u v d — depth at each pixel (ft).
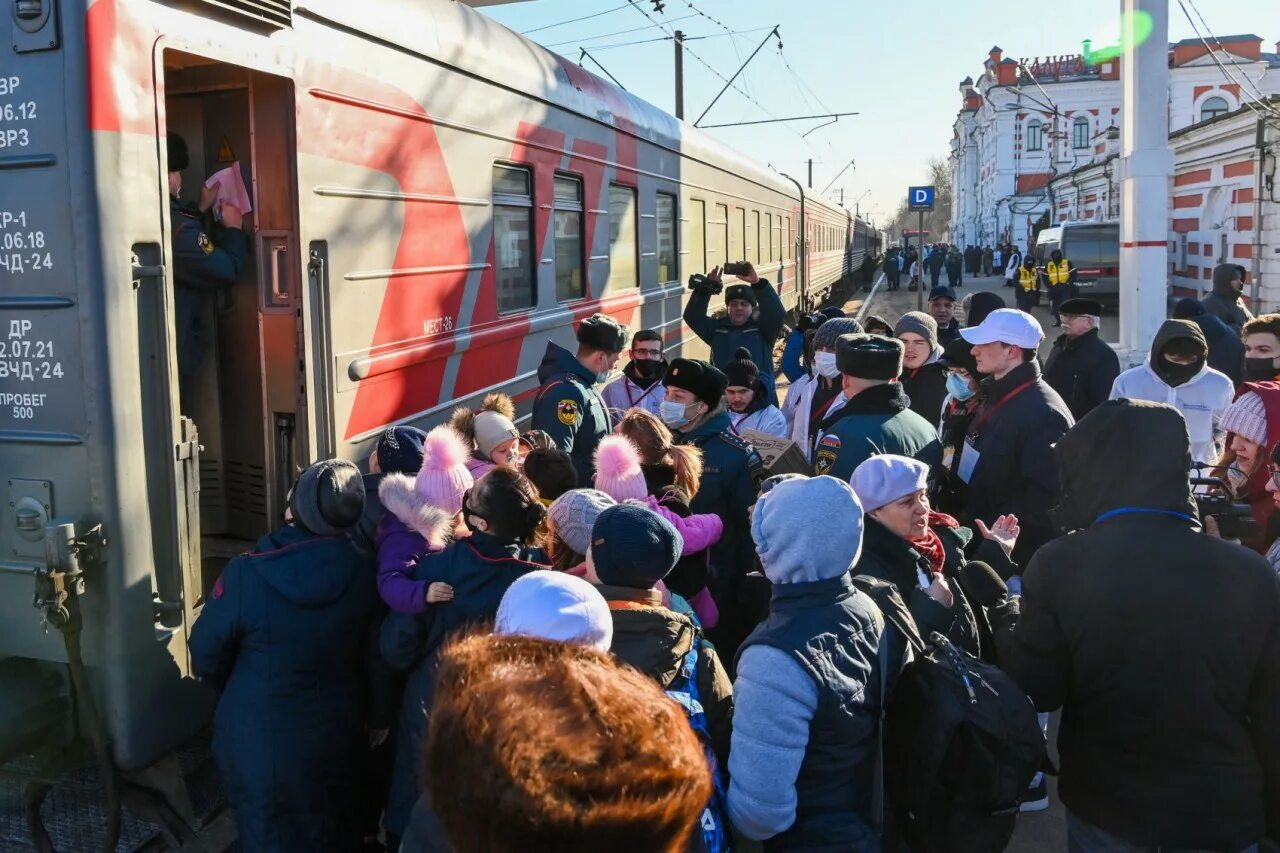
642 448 12.66
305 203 12.82
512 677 3.58
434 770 3.48
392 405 15.16
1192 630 7.55
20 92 9.80
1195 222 80.79
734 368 17.35
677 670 8.29
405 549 10.30
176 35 10.61
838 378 18.08
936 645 8.25
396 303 15.12
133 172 10.09
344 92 13.62
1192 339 15.79
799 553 7.80
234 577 9.80
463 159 17.24
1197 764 7.57
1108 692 7.79
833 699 7.48
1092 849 8.07
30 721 10.19
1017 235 175.73
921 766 7.72
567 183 22.72
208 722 11.21
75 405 9.90
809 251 70.28
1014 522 11.62
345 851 10.40
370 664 10.71
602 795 3.17
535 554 10.26
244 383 13.87
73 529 9.68
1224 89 132.26
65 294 9.84
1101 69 170.60
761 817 7.38
